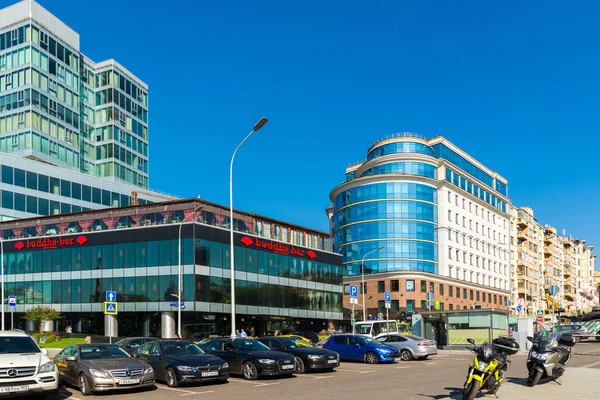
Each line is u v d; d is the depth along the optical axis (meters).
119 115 88.38
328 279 61.44
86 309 48.59
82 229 50.81
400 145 80.00
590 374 17.84
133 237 47.62
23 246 52.34
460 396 13.61
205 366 17.03
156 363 17.64
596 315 67.19
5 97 72.75
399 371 21.81
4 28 74.12
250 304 49.69
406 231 76.00
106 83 87.88
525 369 21.78
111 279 47.94
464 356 31.62
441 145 83.50
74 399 14.83
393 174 76.88
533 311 97.88
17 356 13.52
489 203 96.56
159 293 45.56
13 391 12.89
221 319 48.09
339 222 82.81
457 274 83.50
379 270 75.62
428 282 76.00
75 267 49.81
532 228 114.25
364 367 23.86
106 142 86.25
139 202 80.62
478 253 90.88
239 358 19.36
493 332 34.19
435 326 36.75
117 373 15.30
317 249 60.25
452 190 83.94
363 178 78.44
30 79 71.69
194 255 44.62
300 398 14.23
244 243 49.91
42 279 51.12
